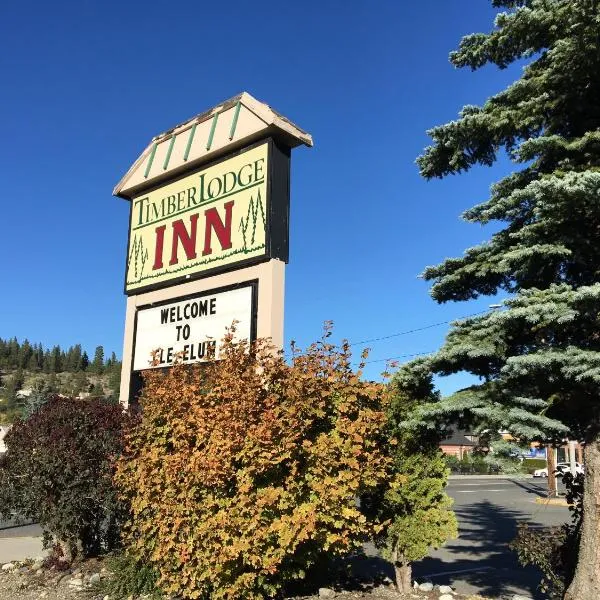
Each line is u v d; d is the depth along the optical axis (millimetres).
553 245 4926
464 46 5789
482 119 5562
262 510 5289
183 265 8188
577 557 5430
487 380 5246
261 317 7059
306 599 5988
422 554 6309
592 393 4891
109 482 7230
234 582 5422
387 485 6312
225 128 7938
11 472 7609
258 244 7207
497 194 5645
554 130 5594
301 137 7504
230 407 5469
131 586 6449
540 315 4539
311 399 5676
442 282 5906
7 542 11352
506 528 15414
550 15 5121
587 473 5109
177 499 5754
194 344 7793
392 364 6289
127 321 8969
